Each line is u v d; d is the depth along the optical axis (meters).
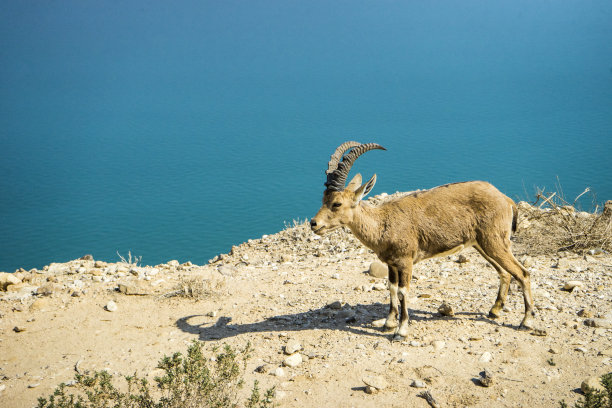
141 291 10.38
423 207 8.02
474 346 7.55
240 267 12.13
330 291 10.19
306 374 7.22
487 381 6.61
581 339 7.46
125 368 7.75
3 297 10.27
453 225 7.92
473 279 10.04
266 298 10.12
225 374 6.46
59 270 12.05
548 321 8.04
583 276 9.52
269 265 12.18
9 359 8.18
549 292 9.04
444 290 9.69
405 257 8.02
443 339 7.84
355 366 7.28
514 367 6.96
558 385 6.54
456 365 7.12
